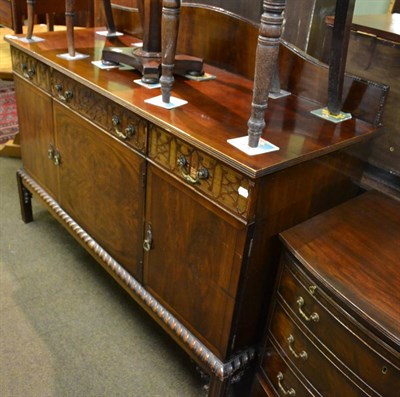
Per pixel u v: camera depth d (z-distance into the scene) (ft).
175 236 3.76
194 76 4.43
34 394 4.21
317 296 3.01
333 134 3.43
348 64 3.91
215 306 3.58
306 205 3.48
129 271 4.56
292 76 4.09
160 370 4.57
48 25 6.76
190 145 3.26
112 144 4.15
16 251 6.03
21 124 5.80
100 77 4.23
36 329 4.88
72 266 5.85
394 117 3.76
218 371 3.65
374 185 4.07
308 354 3.22
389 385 2.64
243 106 3.85
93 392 4.28
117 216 4.45
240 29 4.38
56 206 5.53
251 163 2.87
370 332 2.66
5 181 7.63
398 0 4.99
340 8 3.25
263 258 3.39
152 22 4.17
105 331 4.95
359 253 3.14
